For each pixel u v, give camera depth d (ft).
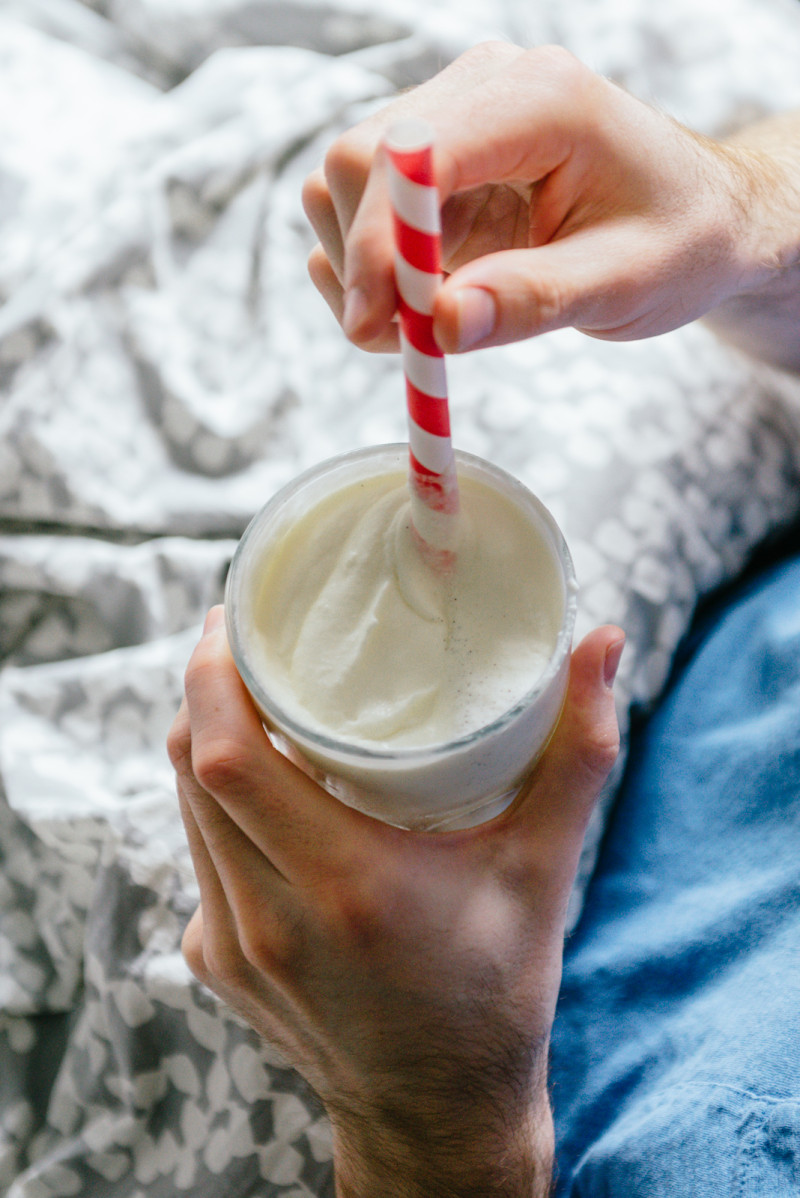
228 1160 1.76
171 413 2.23
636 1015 1.68
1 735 2.02
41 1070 1.95
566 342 2.09
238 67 2.49
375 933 1.37
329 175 1.38
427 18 2.47
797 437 2.06
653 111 1.47
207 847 1.43
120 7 2.73
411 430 1.27
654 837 1.82
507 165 1.37
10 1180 1.87
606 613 1.90
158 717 2.04
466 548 1.38
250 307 2.33
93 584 2.13
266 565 1.42
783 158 1.71
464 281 1.28
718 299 1.53
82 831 1.93
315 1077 1.50
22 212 2.43
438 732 1.34
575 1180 1.55
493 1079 1.46
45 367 2.19
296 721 1.32
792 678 1.77
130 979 1.84
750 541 2.03
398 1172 1.50
